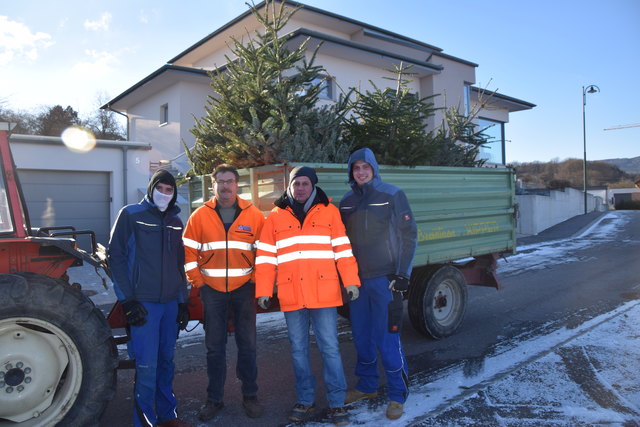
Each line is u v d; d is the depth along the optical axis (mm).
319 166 4387
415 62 14781
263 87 5348
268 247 3512
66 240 3154
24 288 2854
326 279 3457
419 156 5797
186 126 15938
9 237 3090
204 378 4426
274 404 3836
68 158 12062
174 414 3412
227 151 5059
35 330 2992
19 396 2936
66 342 2979
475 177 5898
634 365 4418
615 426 3268
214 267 3521
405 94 5902
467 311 6922
